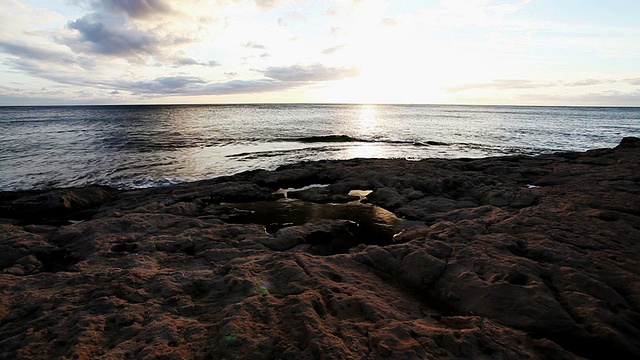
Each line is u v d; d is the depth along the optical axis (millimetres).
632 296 6723
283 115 117562
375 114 139375
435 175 20531
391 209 16453
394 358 4957
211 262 9664
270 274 8219
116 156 31359
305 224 13367
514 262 8016
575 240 9383
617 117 122938
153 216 13711
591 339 5754
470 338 5422
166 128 59594
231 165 28672
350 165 25500
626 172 18172
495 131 61469
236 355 5176
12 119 85375
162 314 6637
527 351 5273
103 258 9836
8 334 6188
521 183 19531
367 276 8430
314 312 6246
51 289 7820
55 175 24172
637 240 9352
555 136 53406
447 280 7914
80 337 5797
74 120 81188
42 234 11914
